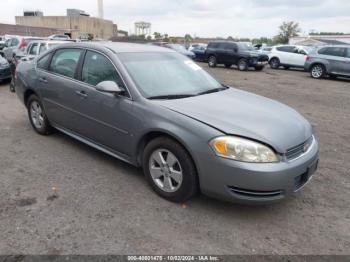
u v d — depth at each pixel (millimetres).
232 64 22219
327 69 17234
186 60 4902
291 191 3227
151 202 3604
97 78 4285
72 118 4695
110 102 4004
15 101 8383
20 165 4434
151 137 3756
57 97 4883
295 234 3172
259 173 3016
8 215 3275
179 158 3402
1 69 10773
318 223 3367
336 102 10250
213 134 3160
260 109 3754
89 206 3482
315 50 17828
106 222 3215
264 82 15289
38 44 11203
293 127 3477
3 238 2934
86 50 4574
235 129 3176
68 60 4832
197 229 3172
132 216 3332
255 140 3098
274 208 3602
